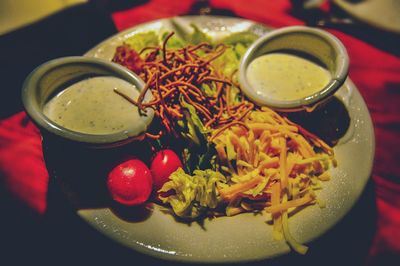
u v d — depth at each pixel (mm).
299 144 209
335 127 224
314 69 245
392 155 241
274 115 219
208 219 185
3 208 208
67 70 211
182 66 225
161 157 199
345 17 318
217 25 280
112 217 177
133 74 220
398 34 301
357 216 210
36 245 195
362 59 291
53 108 205
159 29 275
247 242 173
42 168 226
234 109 229
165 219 181
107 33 286
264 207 194
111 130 198
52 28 266
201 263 166
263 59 251
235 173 208
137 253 170
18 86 253
